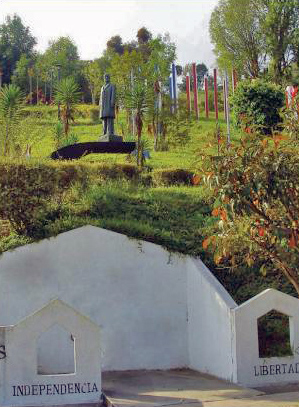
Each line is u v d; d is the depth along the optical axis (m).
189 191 19.12
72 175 18.00
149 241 14.62
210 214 17.28
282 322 14.21
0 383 11.24
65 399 11.39
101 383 12.01
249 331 12.55
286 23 53.56
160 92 37.94
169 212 17.14
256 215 10.20
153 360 14.22
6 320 13.68
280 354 13.12
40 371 13.33
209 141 11.06
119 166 19.95
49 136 34.81
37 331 11.41
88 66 68.62
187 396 11.64
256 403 11.14
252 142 9.80
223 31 57.94
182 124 37.16
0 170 14.86
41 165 15.49
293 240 10.01
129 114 39.56
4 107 24.48
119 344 14.10
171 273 14.59
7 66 84.12
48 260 14.05
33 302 13.87
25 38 90.50
